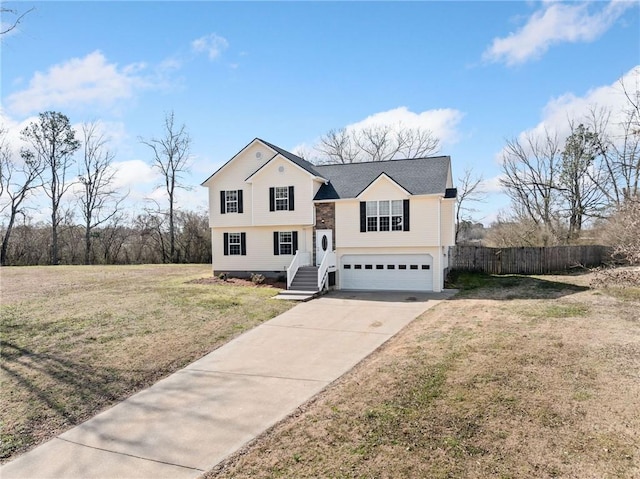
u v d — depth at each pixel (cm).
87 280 2288
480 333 1121
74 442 657
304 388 834
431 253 2050
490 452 546
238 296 1794
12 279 2322
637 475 482
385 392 755
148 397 824
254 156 2369
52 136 3950
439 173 2186
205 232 4200
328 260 2097
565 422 610
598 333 1070
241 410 747
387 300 1797
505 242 3416
